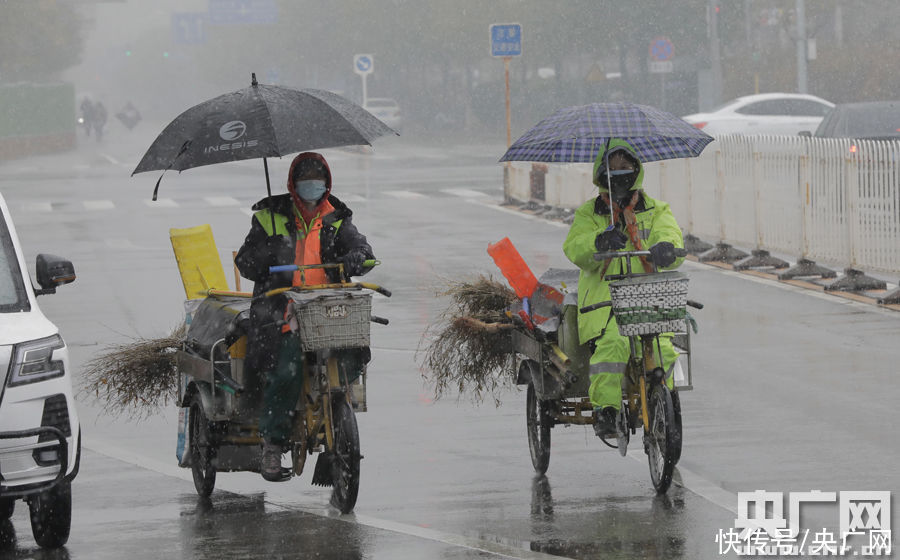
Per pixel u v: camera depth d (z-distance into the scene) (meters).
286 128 19.00
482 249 53.28
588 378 20.25
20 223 68.19
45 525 17.98
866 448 22.33
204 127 19.11
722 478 20.75
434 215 68.12
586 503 19.52
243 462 20.17
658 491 19.64
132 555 17.64
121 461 23.45
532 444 21.62
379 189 85.62
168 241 58.78
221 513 19.78
